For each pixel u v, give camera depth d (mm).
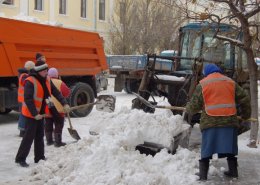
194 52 13484
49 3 31875
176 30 24547
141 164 7953
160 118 9172
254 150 10352
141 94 11695
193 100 8062
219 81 8000
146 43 30422
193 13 11273
